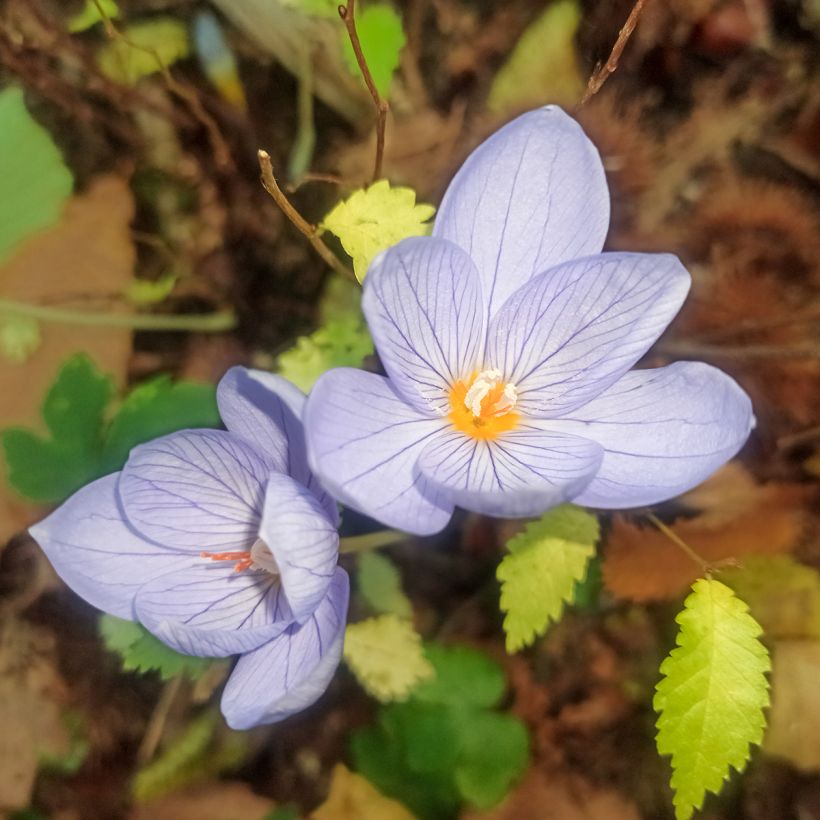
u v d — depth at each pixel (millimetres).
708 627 140
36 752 177
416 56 211
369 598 171
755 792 168
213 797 173
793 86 206
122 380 194
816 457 182
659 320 125
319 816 168
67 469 163
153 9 217
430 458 129
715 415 124
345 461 119
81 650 183
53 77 210
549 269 126
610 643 177
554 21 208
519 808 167
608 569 174
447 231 126
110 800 174
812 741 166
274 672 124
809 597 171
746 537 175
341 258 197
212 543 136
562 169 126
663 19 205
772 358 187
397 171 205
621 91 209
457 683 169
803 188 202
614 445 131
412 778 166
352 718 176
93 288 200
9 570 186
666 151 207
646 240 200
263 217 207
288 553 112
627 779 172
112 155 210
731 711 138
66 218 201
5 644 183
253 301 203
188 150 211
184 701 178
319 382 111
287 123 212
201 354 200
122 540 133
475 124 207
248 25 203
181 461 129
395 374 124
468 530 185
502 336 134
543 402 136
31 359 191
